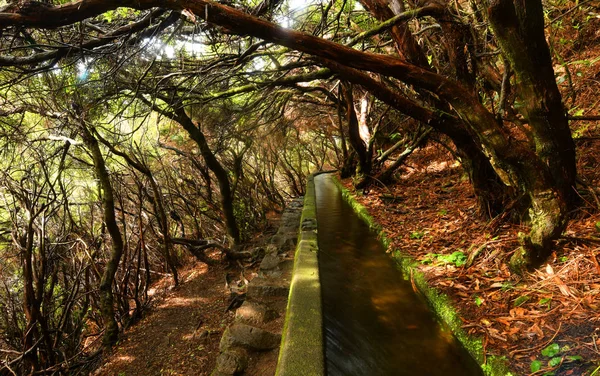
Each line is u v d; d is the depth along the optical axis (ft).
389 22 12.87
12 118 16.92
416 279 12.00
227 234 23.99
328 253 16.25
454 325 9.19
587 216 11.21
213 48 14.87
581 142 15.25
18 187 13.79
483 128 10.08
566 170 10.55
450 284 10.75
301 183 41.70
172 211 23.80
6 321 14.43
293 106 35.86
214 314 15.52
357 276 13.65
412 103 13.15
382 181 26.86
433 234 15.26
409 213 19.47
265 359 10.27
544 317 8.23
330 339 9.37
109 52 12.38
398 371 8.47
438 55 17.78
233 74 15.53
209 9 8.75
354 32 19.11
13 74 15.23
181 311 16.53
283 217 27.53
